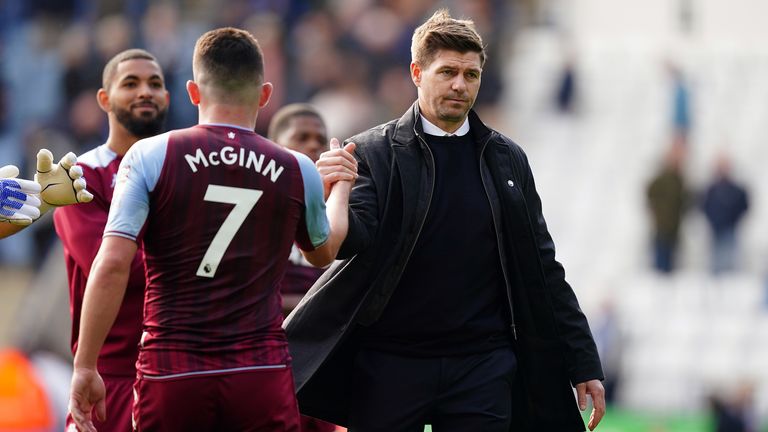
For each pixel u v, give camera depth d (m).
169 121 60.09
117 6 68.38
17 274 59.12
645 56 78.19
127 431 20.52
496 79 69.62
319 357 18.66
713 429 48.25
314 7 68.81
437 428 19.34
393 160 18.91
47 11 69.12
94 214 20.78
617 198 68.06
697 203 64.12
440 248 18.80
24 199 16.97
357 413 19.03
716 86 74.88
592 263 63.78
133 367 20.66
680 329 59.19
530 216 19.55
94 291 15.89
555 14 79.94
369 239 18.39
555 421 19.98
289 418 16.28
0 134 64.69
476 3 69.50
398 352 18.91
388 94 64.31
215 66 16.56
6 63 66.12
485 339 19.11
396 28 66.06
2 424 33.66
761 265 63.00
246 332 16.08
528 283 19.28
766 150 70.19
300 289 23.23
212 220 16.06
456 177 19.03
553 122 73.19
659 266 61.12
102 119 63.16
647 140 71.62
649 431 47.03
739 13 80.88
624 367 55.19
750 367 57.12
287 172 16.53
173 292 16.05
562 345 19.67
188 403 15.84
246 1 68.31
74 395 16.09
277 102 63.59
